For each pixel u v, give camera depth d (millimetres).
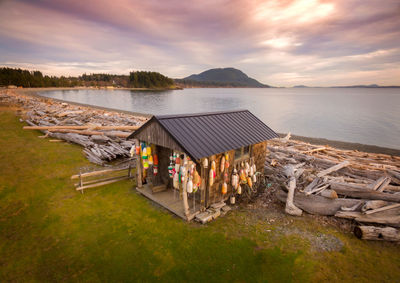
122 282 5156
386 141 27953
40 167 12250
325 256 5961
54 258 5832
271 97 137250
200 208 7875
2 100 46500
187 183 7277
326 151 16328
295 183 8859
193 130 7680
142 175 9969
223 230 7082
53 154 14516
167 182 9562
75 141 17078
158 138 7676
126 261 5777
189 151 6535
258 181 10305
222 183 8398
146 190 9523
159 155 9508
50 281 5141
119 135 18141
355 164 11797
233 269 5535
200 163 7398
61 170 12016
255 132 9430
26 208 8227
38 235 6734
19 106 37469
